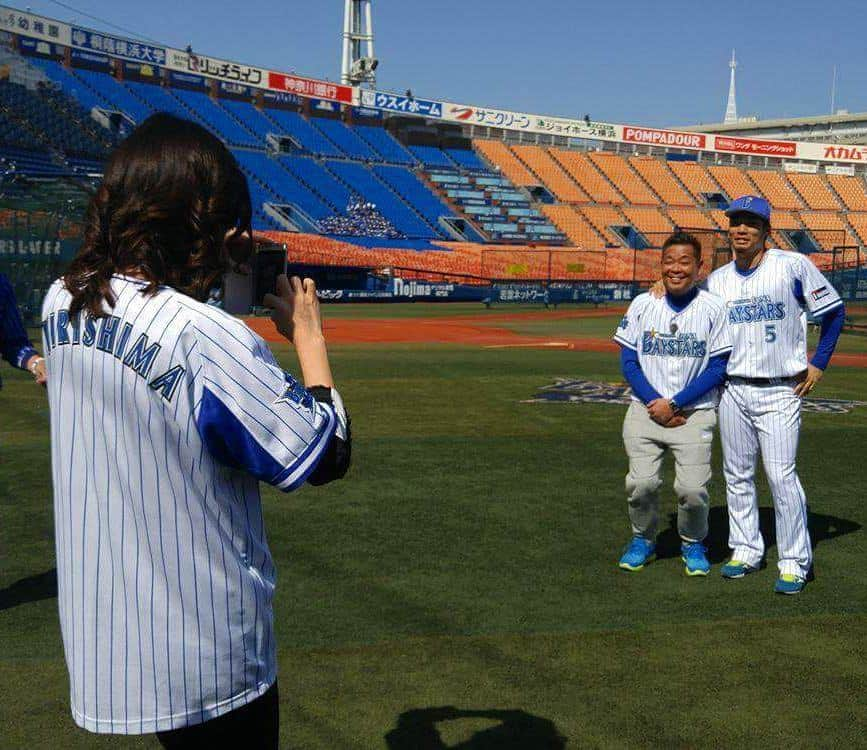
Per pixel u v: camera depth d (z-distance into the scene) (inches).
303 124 2007.9
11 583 179.6
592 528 224.4
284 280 67.6
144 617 59.0
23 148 1284.4
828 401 446.3
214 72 1792.6
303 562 194.9
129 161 60.7
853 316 1266.0
